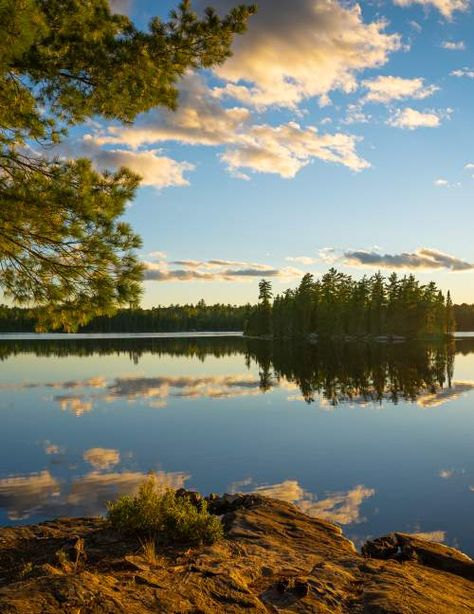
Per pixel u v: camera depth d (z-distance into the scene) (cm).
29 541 734
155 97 852
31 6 586
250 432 1820
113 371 4050
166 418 2098
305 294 11331
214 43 829
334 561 691
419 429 1886
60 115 845
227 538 781
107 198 742
